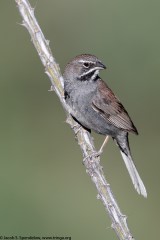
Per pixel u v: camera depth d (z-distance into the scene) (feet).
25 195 49.80
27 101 58.29
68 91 37.22
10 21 59.93
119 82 58.34
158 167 56.59
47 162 54.49
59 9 59.52
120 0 58.23
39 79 58.65
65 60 59.11
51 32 59.36
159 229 51.44
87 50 58.65
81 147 33.73
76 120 37.58
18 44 59.47
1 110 57.67
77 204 50.19
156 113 58.08
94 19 58.80
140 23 57.67
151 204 53.21
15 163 53.67
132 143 57.67
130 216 51.67
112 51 58.29
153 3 57.41
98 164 31.45
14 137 56.18
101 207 50.01
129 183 53.72
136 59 57.82
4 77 58.85
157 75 57.62
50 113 57.67
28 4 33.14
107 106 37.91
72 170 53.98
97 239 46.57
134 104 58.39
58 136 56.65
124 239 29.40
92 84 37.63
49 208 48.75
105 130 38.27
